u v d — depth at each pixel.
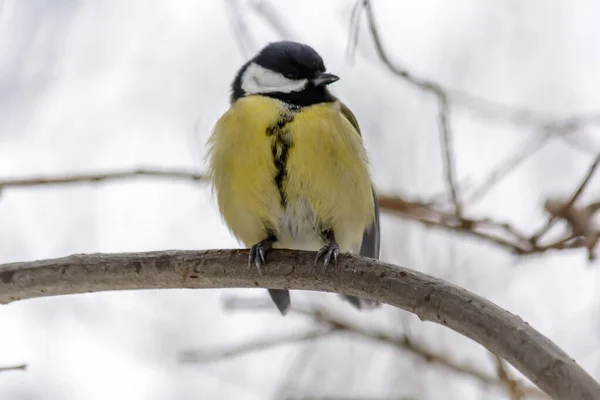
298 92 9.40
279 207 9.11
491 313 5.98
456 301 6.28
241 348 10.49
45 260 7.55
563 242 9.00
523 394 9.08
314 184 8.91
